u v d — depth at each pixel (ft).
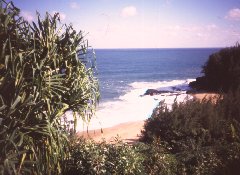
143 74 229.45
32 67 16.62
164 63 371.56
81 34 20.61
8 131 15.33
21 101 15.89
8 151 14.89
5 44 16.37
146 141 35.53
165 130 33.99
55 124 17.46
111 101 92.99
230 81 82.99
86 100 20.59
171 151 30.66
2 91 15.66
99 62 390.83
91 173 20.98
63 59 19.83
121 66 322.34
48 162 16.80
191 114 35.76
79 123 55.67
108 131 50.80
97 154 22.17
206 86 94.68
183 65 332.80
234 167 20.34
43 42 18.63
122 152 23.34
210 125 32.24
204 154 25.64
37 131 16.15
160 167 24.11
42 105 16.37
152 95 98.22
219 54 94.07
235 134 27.20
